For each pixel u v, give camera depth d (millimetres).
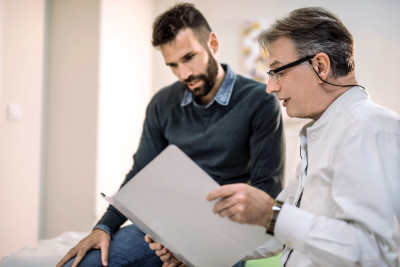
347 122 827
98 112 2637
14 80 2301
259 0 3400
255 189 807
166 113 1592
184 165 819
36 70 2529
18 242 2391
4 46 2203
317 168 855
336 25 883
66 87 2680
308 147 938
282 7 3346
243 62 3443
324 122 892
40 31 2564
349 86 892
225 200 794
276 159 1407
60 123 2689
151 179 847
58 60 2686
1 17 2055
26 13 2398
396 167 755
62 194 2693
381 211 728
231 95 1493
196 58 1395
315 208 853
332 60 877
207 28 1442
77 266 1170
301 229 769
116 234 1335
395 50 3109
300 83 898
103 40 2676
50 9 2682
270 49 931
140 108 3424
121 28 2965
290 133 2990
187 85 1448
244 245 875
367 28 3150
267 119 1428
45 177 2715
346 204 752
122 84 3025
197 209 845
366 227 739
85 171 2652
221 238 877
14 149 2320
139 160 1629
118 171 3016
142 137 1674
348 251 733
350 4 3174
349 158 772
